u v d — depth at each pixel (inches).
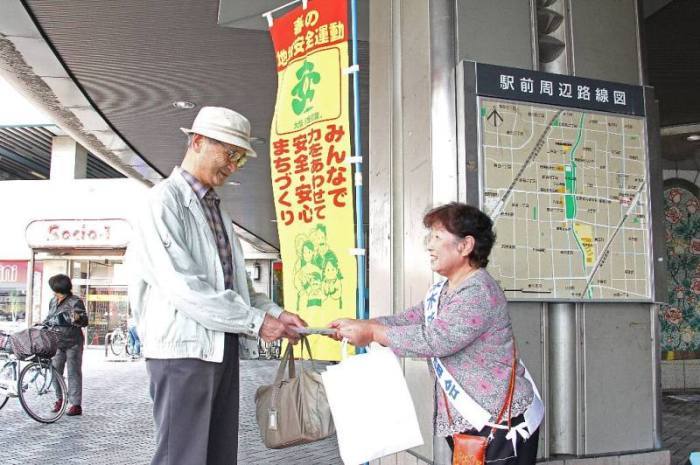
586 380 129.8
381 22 153.3
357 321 87.8
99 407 320.5
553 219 125.9
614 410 131.6
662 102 290.8
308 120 126.2
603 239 130.0
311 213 125.0
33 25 201.0
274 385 98.8
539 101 126.5
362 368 84.7
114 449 223.9
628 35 142.1
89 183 784.9
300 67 129.2
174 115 298.2
